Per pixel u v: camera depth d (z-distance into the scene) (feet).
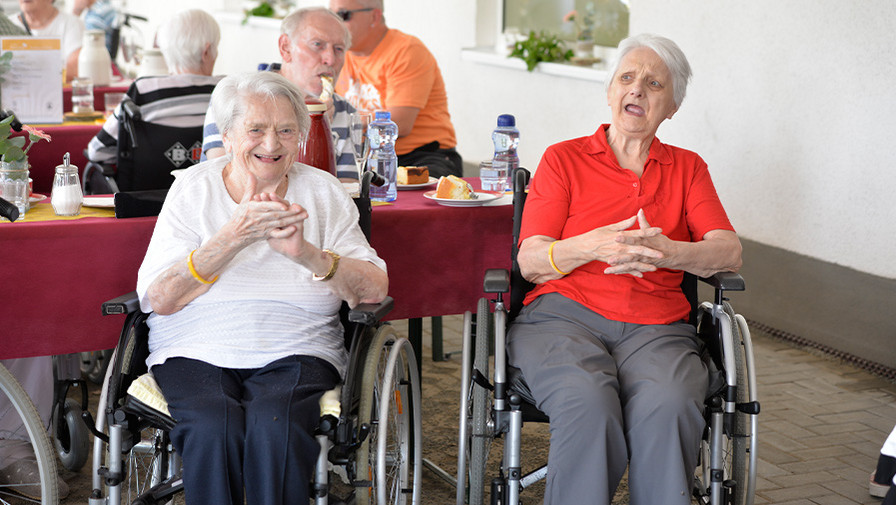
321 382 7.25
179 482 7.36
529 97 19.08
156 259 7.38
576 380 7.32
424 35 22.53
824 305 13.62
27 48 13.10
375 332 7.63
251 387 7.16
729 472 8.48
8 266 8.16
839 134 13.12
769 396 12.13
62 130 13.25
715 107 15.08
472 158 21.20
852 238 13.12
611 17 17.78
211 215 7.66
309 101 9.30
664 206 8.52
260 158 7.63
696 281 8.64
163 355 7.43
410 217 9.26
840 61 12.98
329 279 7.47
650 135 8.59
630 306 8.18
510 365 7.85
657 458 7.19
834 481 9.77
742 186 14.76
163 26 11.76
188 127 11.57
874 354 12.96
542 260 8.11
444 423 11.10
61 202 8.53
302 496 6.78
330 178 8.15
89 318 8.48
